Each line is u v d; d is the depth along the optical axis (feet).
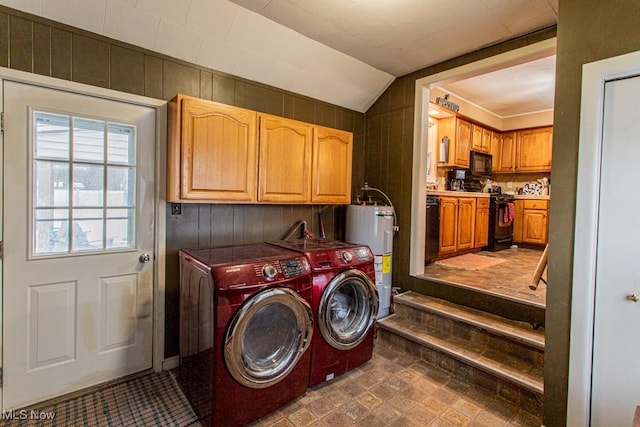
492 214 16.89
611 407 5.29
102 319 7.04
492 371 7.02
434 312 9.15
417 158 10.41
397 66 10.05
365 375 7.77
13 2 5.72
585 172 5.34
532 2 6.70
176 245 7.88
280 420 6.18
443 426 6.09
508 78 12.76
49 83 6.15
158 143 7.48
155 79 7.34
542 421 5.98
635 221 5.02
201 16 7.06
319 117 10.55
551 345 5.81
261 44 8.13
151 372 7.68
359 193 11.87
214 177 7.32
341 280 7.35
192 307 6.55
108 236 7.06
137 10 6.52
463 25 7.65
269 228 9.58
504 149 19.04
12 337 6.08
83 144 6.66
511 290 9.10
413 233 10.58
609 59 5.08
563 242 5.64
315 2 6.89
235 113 7.59
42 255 6.32
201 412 5.98
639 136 4.94
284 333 6.57
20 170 6.05
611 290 5.24
